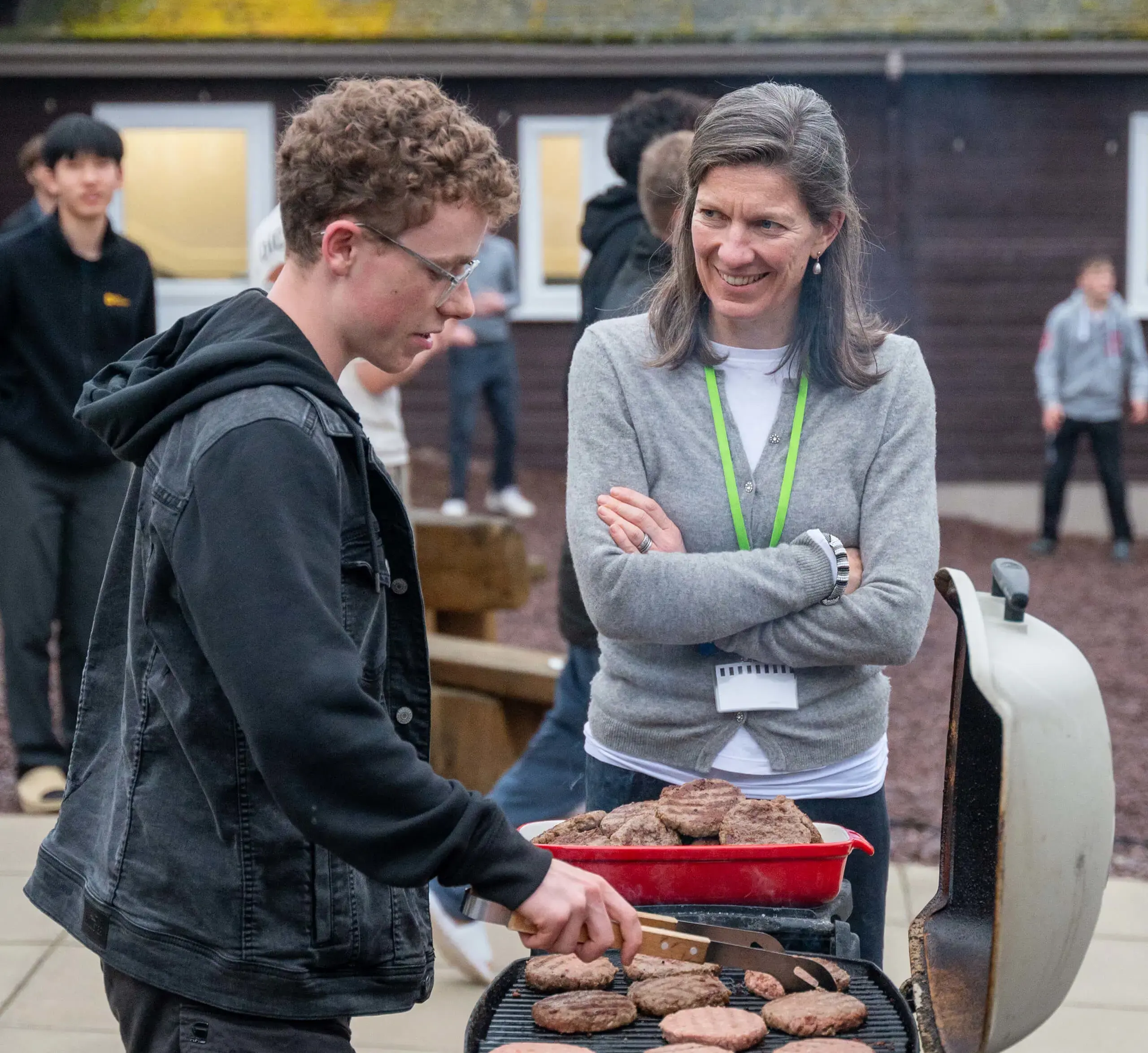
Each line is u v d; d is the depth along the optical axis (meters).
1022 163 12.10
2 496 4.60
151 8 12.24
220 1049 1.62
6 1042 3.20
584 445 2.28
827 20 11.87
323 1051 1.64
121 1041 3.21
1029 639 1.50
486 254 10.34
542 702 4.32
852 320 2.24
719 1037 1.57
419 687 1.74
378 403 3.53
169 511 1.52
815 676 2.20
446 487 11.65
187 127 12.30
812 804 2.20
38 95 12.14
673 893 1.80
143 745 1.65
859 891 2.25
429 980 1.76
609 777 2.27
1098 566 10.51
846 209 2.15
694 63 11.89
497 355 10.45
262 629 1.42
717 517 2.22
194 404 1.56
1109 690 6.85
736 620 2.11
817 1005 1.62
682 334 2.26
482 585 5.03
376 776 1.42
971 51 11.62
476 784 4.46
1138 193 12.09
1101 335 10.58
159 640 1.60
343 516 1.61
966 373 12.32
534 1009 1.67
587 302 3.70
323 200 1.57
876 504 2.21
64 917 1.74
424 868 1.45
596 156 12.31
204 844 1.62
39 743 4.75
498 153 1.63
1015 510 12.37
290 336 1.61
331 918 1.63
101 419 1.64
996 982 1.44
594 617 2.19
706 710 2.20
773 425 2.24
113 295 4.59
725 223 2.12
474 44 11.80
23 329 4.52
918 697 6.66
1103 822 1.46
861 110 12.09
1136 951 3.73
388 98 1.57
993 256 12.20
